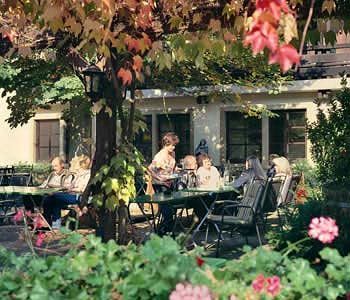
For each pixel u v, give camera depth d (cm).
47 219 956
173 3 532
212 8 527
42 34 667
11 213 1033
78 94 1352
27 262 292
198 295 240
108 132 693
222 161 1678
